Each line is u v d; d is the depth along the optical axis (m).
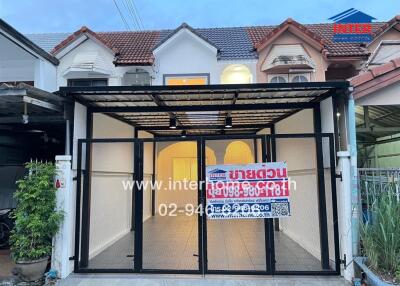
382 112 6.09
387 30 9.06
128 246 6.12
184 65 8.86
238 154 11.64
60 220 4.44
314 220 5.24
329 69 9.05
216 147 10.93
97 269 4.59
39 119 5.46
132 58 8.79
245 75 8.77
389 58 8.85
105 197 5.99
